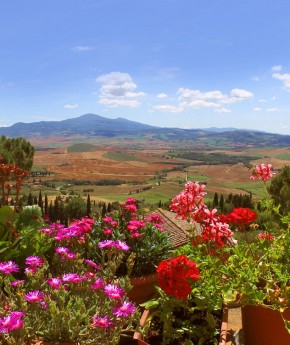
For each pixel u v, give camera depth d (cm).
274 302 320
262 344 328
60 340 268
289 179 1418
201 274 348
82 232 414
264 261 373
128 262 351
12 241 448
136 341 318
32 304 282
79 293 308
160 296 386
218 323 341
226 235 340
